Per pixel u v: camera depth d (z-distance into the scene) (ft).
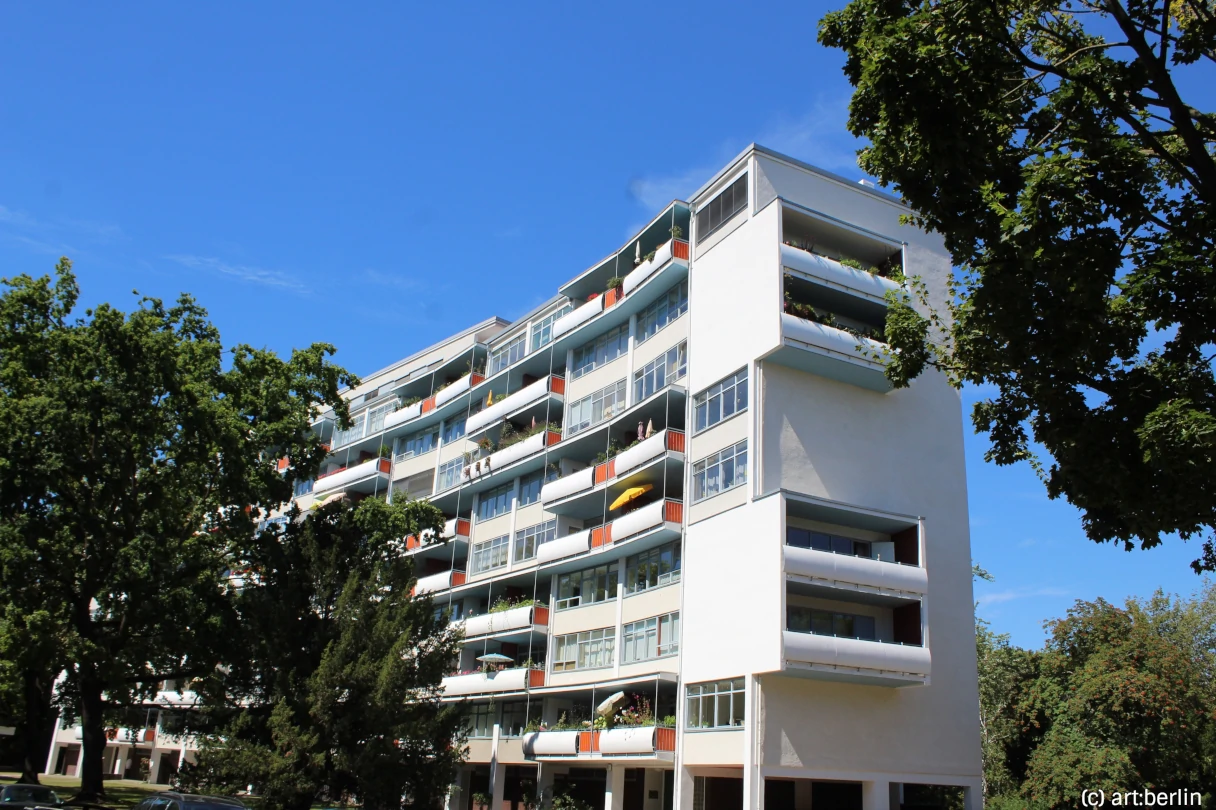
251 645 107.76
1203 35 53.31
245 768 94.48
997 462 64.18
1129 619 123.03
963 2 52.54
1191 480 49.60
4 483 98.68
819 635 95.55
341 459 209.87
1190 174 53.62
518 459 148.36
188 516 117.19
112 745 246.27
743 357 109.50
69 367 103.71
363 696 101.40
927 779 100.83
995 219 54.54
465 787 150.00
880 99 53.26
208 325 121.49
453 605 162.30
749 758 93.97
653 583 118.52
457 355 177.58
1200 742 111.04
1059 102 54.80
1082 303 50.65
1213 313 54.65
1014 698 138.41
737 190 117.50
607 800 116.06
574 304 152.25
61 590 108.68
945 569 110.01
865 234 115.55
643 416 126.72
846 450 108.78
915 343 66.90
